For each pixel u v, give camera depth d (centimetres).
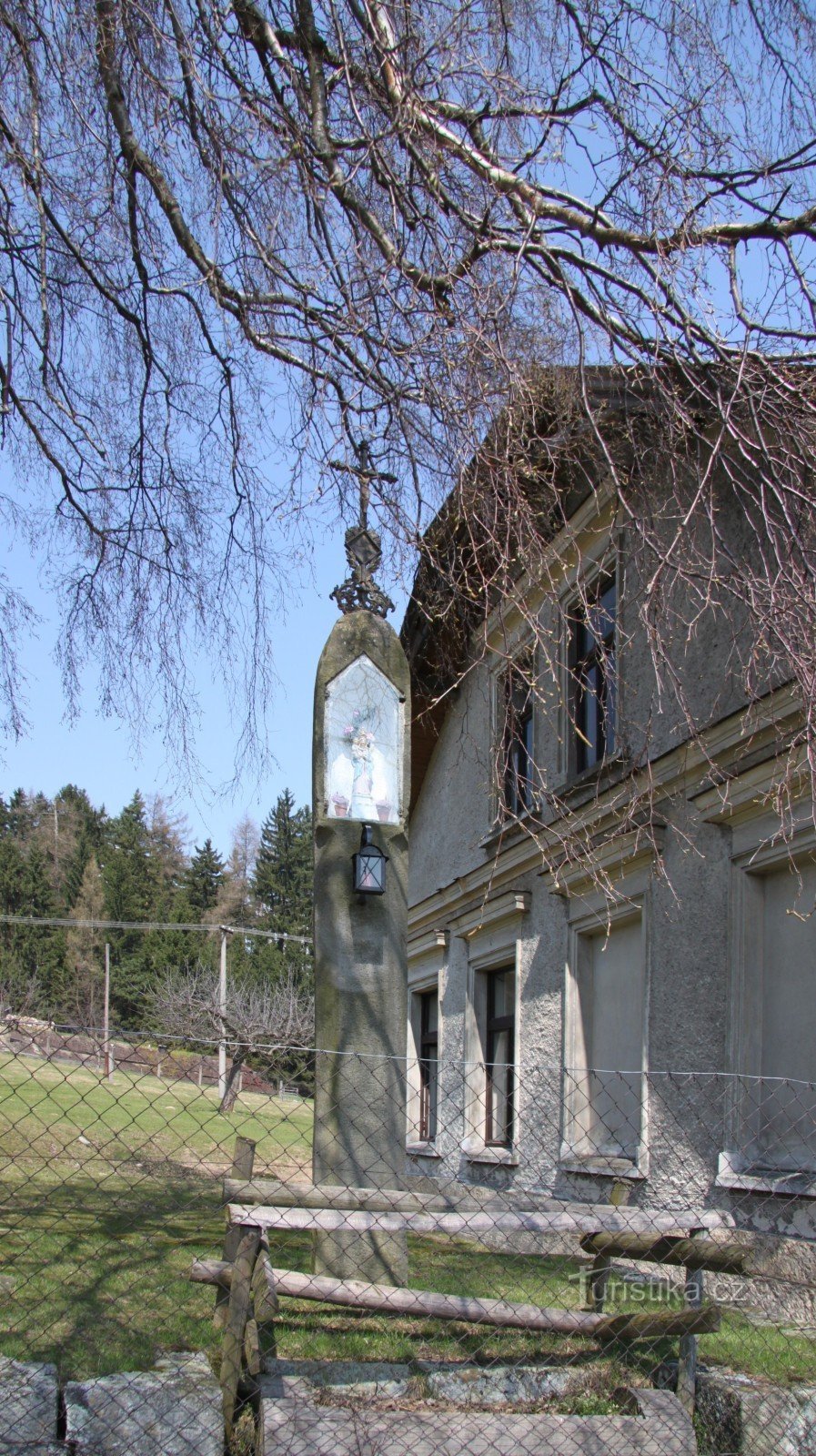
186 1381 398
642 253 541
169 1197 736
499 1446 392
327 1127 569
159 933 5047
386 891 609
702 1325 438
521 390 541
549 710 1042
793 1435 418
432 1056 1446
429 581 648
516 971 1122
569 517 887
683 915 788
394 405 584
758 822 707
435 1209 478
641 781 834
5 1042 378
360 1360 437
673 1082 777
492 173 537
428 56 513
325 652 634
